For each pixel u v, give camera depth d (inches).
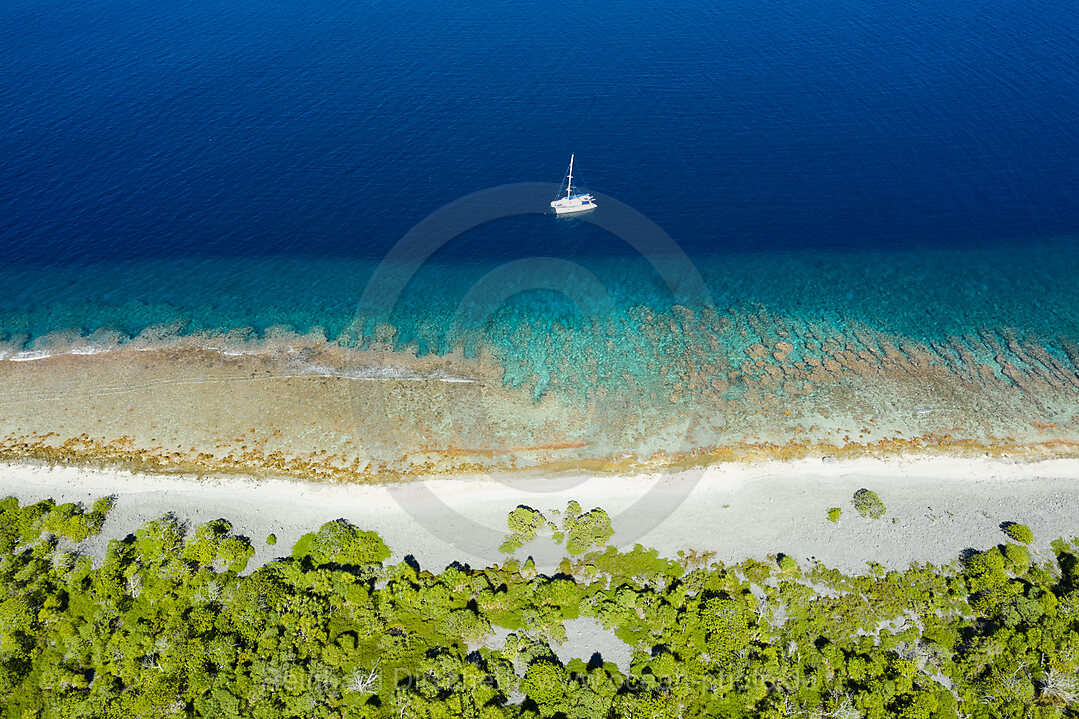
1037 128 5260.8
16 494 2812.5
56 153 4921.3
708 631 2310.5
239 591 2378.2
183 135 5142.7
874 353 3523.6
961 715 2108.8
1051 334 3624.5
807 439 3051.2
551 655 2268.7
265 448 2989.7
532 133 5206.7
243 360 3449.8
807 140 5157.5
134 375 3351.4
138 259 4079.7
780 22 6988.2
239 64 6210.6
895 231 4333.2
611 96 5703.7
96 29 6875.0
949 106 5546.3
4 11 7239.2
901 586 2465.6
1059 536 2647.6
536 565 2559.1
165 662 2198.6
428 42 6663.4
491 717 2081.7
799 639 2303.2
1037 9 7199.8
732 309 3809.1
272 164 4842.5
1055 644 2233.0
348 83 5900.6
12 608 2332.7
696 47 6501.0
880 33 6742.1
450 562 2573.8
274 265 4055.1
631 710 2107.5
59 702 2113.7
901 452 2994.6
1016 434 3070.9
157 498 2797.7
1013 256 4138.8
